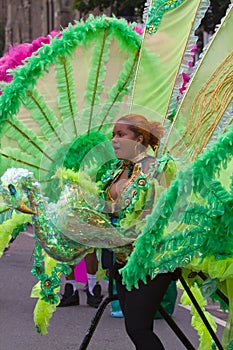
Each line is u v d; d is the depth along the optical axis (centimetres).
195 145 557
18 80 563
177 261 464
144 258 450
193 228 464
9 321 850
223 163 450
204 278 526
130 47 608
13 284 1116
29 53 748
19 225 639
